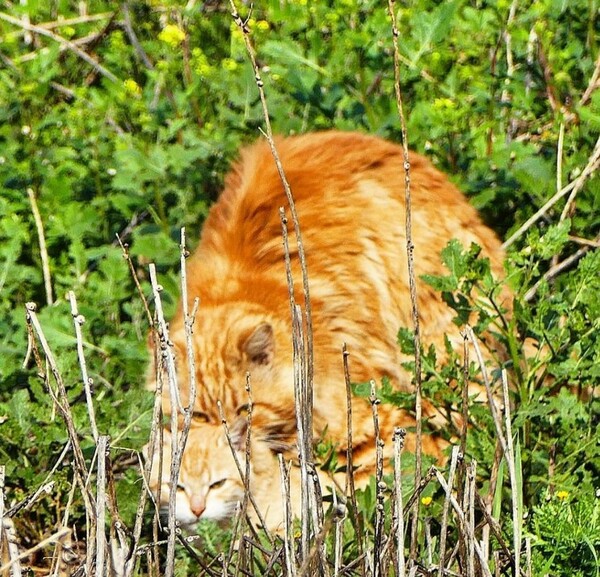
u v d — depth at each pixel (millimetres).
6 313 11578
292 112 12906
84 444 9734
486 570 6578
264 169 11055
